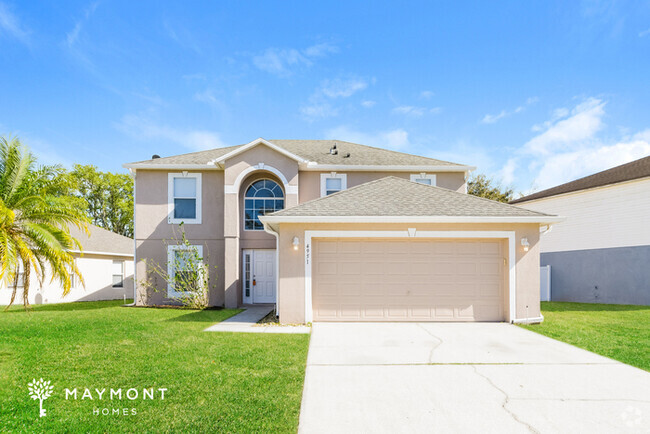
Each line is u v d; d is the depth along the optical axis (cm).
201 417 369
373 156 1559
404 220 880
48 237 963
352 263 929
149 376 486
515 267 911
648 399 427
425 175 1438
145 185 1374
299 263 904
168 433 337
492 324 886
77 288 1773
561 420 372
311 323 891
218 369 520
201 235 1365
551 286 1791
